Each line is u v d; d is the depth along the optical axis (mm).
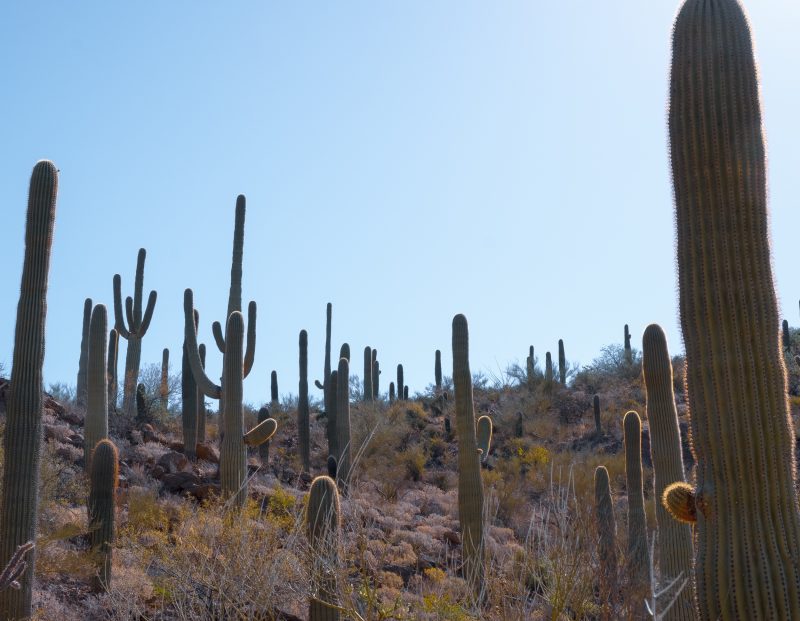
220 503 14148
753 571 5680
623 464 24703
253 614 8898
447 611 8344
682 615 10352
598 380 38719
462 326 15445
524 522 18312
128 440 21844
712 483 5953
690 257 6383
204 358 26906
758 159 6410
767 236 6344
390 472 25547
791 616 5586
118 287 26734
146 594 10906
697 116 6547
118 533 13055
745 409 5965
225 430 16719
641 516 13719
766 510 5789
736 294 6172
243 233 21469
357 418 30094
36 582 11547
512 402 35531
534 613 8102
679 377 31547
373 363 39250
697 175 6453
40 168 10789
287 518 12625
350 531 9891
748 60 6582
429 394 41625
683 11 6879
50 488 14062
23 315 10391
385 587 10445
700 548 5938
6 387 19453
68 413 22516
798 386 31234
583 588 7855
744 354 6059
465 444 14797
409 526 18297
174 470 19172
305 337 25984
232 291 21312
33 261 10539
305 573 8883
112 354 26781
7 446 10062
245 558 9195
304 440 25156
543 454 26422
